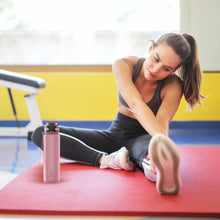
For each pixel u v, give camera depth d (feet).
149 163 4.91
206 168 6.06
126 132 6.39
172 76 5.94
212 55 13.73
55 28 19.01
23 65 14.12
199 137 11.35
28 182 4.98
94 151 6.23
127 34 18.56
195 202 4.04
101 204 3.94
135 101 5.34
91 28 18.53
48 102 14.28
